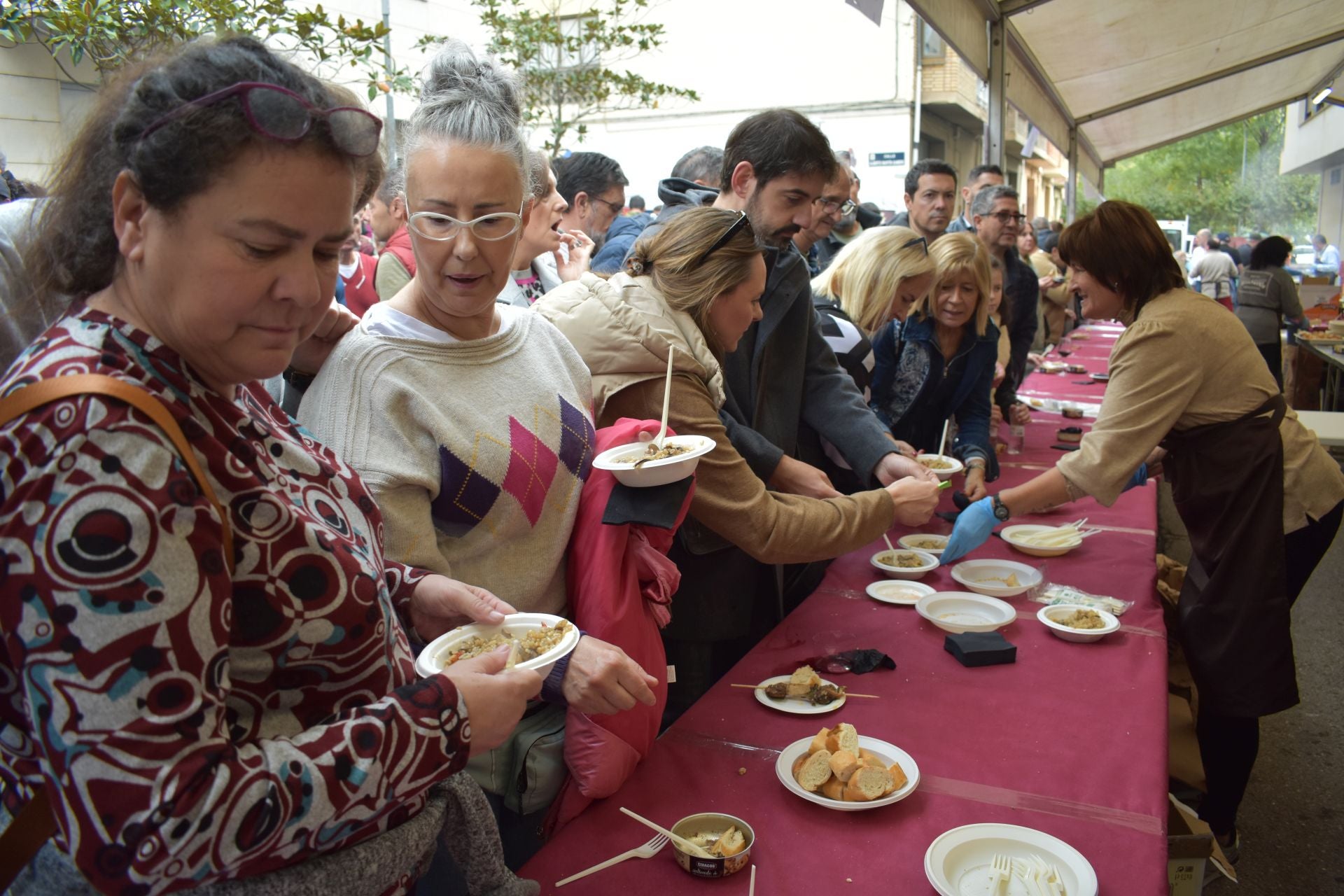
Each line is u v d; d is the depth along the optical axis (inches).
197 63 26.8
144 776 24.6
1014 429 150.6
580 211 154.3
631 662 47.0
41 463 24.3
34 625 23.9
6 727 27.5
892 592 86.8
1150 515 111.5
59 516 24.0
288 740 28.4
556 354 58.7
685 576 84.2
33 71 120.9
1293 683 88.5
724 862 45.8
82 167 27.3
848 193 116.0
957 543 89.6
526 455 53.1
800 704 64.3
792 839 49.5
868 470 92.4
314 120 26.5
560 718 57.2
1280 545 87.4
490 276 50.5
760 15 483.5
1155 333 87.9
